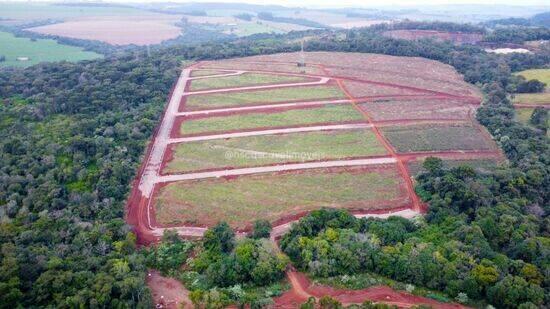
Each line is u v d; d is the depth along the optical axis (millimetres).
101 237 72500
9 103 129250
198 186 94562
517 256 66812
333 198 88750
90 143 102312
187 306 61469
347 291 63156
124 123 119438
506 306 58344
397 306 59312
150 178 98312
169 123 128000
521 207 80062
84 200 83375
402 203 86188
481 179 87250
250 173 99500
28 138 104688
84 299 57750
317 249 68688
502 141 110000
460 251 65750
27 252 65625
